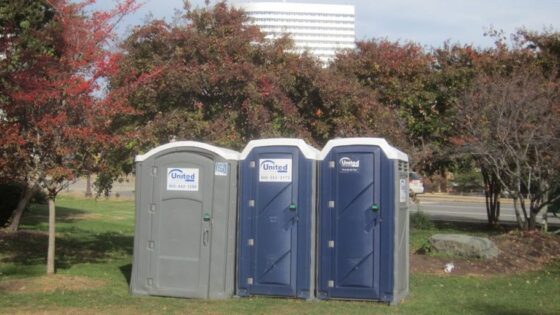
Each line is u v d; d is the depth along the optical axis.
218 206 8.49
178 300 8.35
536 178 14.24
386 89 16.66
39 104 8.84
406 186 8.60
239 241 8.59
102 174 10.38
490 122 13.88
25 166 9.16
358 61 16.78
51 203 9.80
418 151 15.88
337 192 8.25
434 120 16.67
